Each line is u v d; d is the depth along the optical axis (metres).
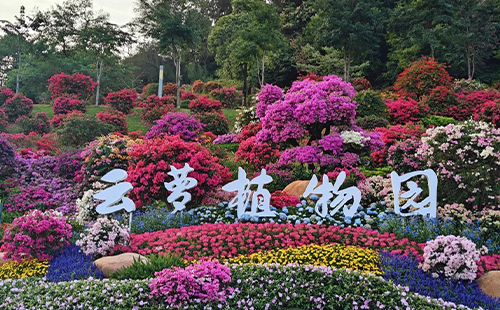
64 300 7.44
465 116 30.06
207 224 11.84
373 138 15.57
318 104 14.99
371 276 8.35
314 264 9.26
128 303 7.35
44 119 35.34
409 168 14.99
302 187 15.06
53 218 10.26
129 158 15.74
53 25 51.03
